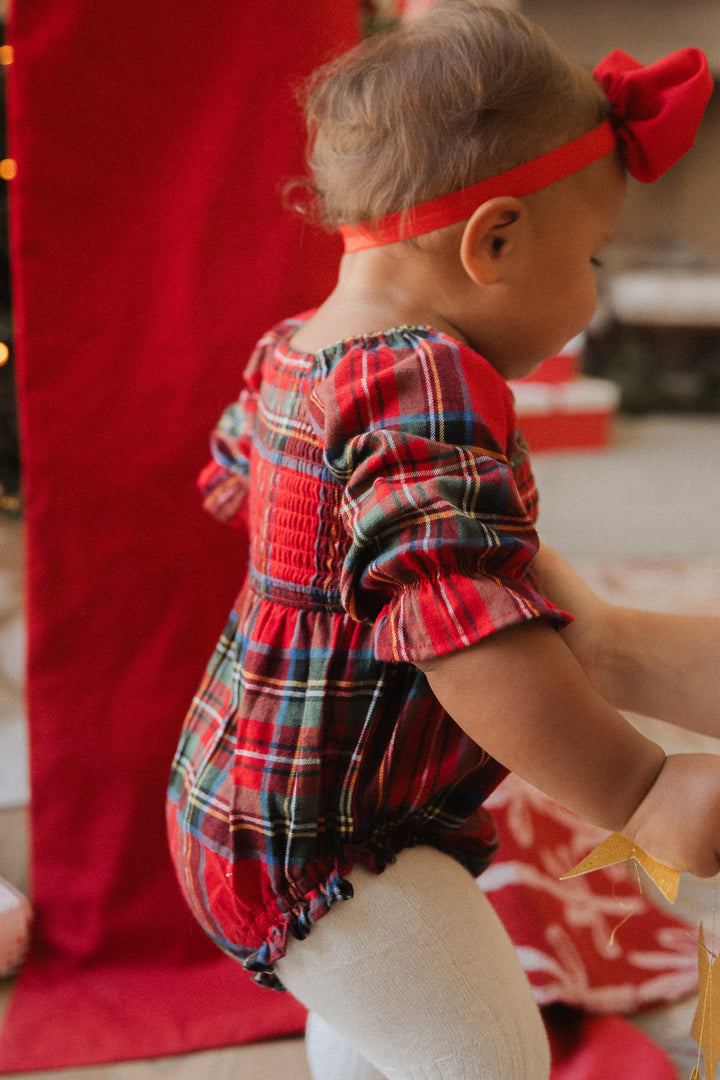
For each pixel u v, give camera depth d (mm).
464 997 676
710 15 5281
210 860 708
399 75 662
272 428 721
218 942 749
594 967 1199
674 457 4266
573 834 1497
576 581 868
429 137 646
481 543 553
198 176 1100
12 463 2918
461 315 683
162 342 1137
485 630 539
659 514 3383
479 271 651
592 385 4316
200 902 729
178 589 1203
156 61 1069
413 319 684
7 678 2068
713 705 820
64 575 1188
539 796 1567
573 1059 1071
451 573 556
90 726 1224
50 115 1065
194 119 1088
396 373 607
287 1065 1100
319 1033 849
